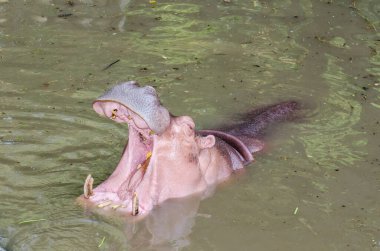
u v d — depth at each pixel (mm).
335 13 43000
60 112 29469
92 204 23109
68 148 26844
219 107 31234
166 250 21250
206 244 21656
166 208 23375
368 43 38844
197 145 23938
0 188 24109
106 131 28234
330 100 32375
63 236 21672
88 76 33031
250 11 43000
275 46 38031
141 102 21219
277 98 32406
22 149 26578
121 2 43500
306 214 23547
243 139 28297
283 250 21547
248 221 23016
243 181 25406
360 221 23266
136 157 23031
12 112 29203
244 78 34156
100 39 37562
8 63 34000
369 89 33500
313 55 37062
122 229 22203
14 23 39125
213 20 41344
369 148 28141
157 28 39688
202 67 34938
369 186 25391
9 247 20875
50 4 42344
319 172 26250
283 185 25281
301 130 29703
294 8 43688
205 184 24594
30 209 23047
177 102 31266
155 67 34562
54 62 34375
